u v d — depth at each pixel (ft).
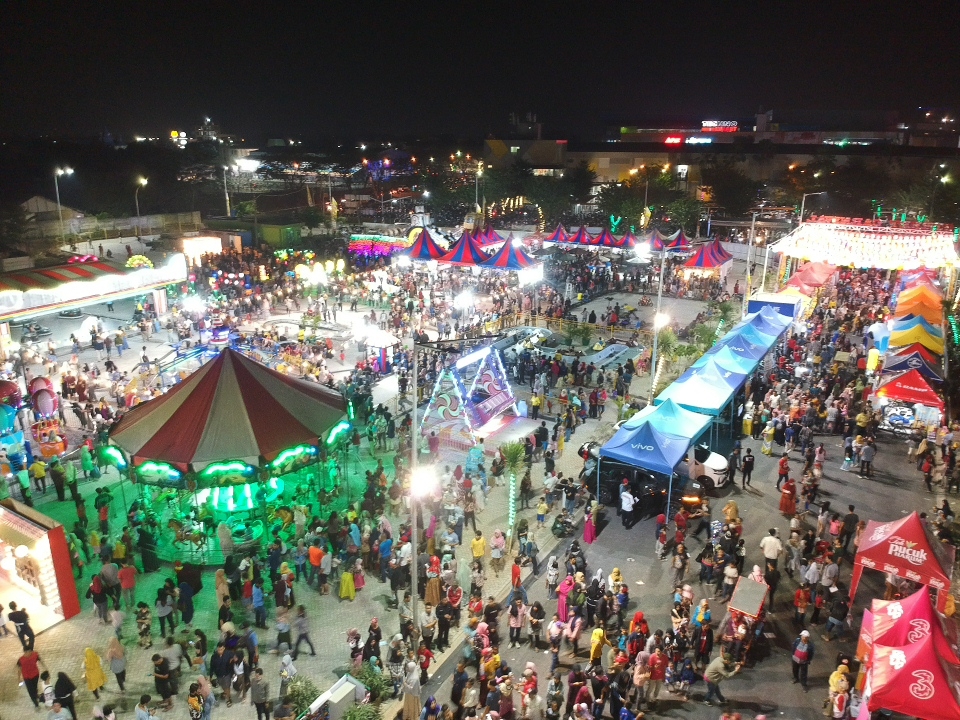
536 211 286.05
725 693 49.32
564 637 54.54
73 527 68.18
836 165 291.79
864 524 70.90
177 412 67.10
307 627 51.96
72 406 90.74
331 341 125.90
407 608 57.93
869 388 101.40
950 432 85.92
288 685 45.19
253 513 68.85
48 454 79.61
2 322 111.45
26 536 56.49
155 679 46.80
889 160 293.84
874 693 41.22
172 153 326.65
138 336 134.10
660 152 338.75
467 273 185.47
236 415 66.49
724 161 309.42
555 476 73.46
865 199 267.39
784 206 281.95
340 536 61.93
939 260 132.46
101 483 78.59
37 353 117.19
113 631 55.11
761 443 91.45
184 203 290.56
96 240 206.08
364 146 601.21
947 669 40.98
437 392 88.02
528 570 64.13
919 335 104.73
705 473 78.38
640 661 47.14
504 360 117.08
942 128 451.53
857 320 137.28
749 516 72.95
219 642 47.85
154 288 137.69
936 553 54.44
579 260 197.16
